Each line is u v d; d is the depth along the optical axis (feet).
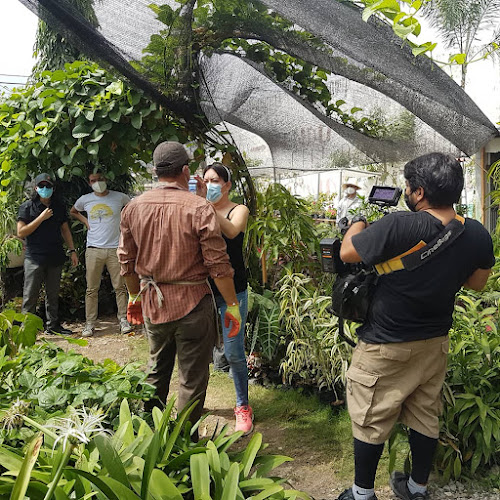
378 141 12.91
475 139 11.68
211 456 6.56
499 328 11.07
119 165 17.78
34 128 16.25
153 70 11.59
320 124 14.66
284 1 9.70
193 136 15.43
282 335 13.71
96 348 17.81
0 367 8.41
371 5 7.75
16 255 21.90
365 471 8.13
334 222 26.91
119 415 7.43
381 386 7.96
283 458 7.22
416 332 7.76
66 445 4.93
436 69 10.60
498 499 8.95
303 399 12.96
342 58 10.87
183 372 9.27
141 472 6.16
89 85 15.80
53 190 18.03
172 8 10.43
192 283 9.00
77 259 20.12
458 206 27.40
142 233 8.94
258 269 16.26
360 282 8.09
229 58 13.44
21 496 4.85
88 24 10.28
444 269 7.56
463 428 9.36
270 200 15.83
